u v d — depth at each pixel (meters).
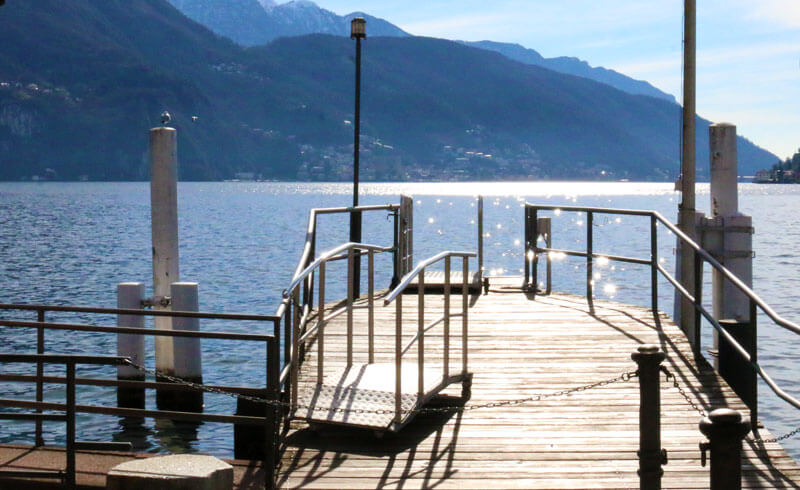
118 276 36.47
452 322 13.25
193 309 13.27
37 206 117.81
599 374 10.22
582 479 7.20
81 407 7.61
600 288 32.34
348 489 7.05
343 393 8.44
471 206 134.00
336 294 29.28
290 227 74.06
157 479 6.49
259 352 19.16
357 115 18.25
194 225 76.62
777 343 20.66
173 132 13.74
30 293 30.83
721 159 13.36
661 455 6.50
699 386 9.70
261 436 8.41
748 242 13.16
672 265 41.94
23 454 7.92
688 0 12.70
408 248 17.06
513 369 10.44
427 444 8.09
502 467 7.50
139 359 13.52
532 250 16.55
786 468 7.51
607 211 14.37
